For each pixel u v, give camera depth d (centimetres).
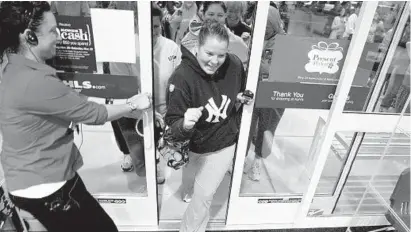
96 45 130
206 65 130
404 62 146
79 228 129
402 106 157
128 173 193
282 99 152
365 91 153
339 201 202
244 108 150
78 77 138
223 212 199
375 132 165
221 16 130
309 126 180
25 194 111
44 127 106
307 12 131
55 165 114
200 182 160
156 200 180
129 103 130
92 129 185
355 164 194
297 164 200
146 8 122
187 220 170
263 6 125
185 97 138
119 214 184
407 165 188
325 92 152
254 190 193
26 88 96
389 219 166
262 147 192
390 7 132
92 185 183
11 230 160
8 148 108
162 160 205
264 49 138
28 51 101
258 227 195
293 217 198
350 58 137
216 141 153
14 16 92
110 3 121
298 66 144
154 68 147
